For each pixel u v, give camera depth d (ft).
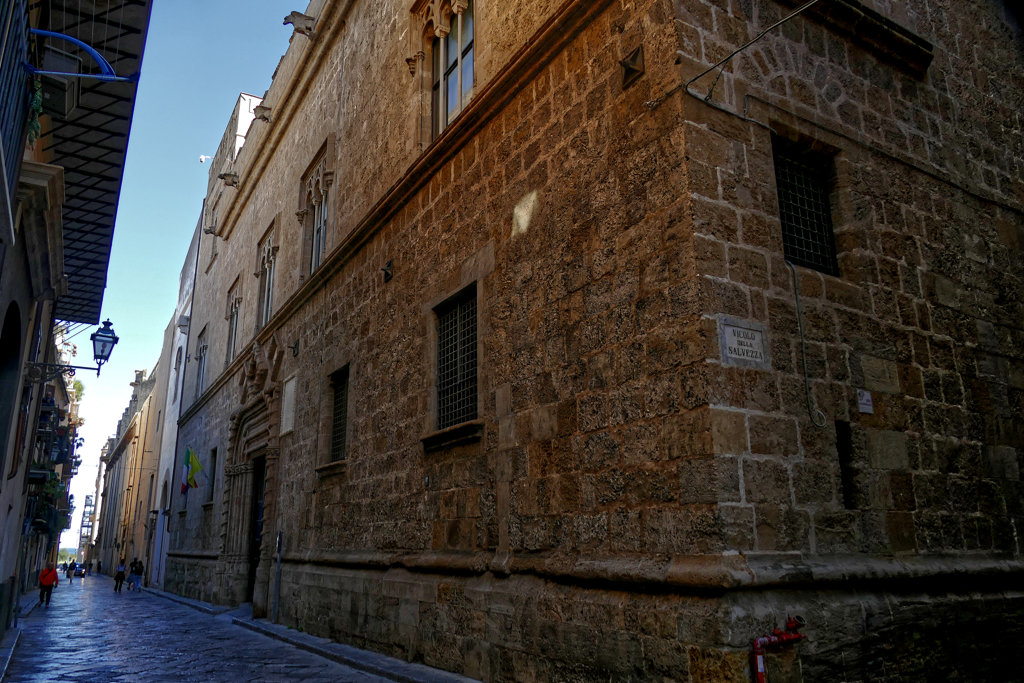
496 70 30.63
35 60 23.73
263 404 58.49
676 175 19.35
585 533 20.76
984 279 26.13
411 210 36.14
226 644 39.93
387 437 35.32
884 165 24.16
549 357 23.72
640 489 18.95
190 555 81.41
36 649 38.81
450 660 26.32
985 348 25.08
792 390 18.99
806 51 23.15
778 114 21.56
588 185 23.07
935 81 27.58
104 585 154.40
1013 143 29.86
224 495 67.00
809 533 17.95
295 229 58.18
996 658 20.54
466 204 30.89
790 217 21.81
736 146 20.20
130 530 170.91
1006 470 24.00
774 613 16.24
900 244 23.61
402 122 39.73
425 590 28.81
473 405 28.99
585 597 19.92
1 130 16.10
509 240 27.14
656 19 21.03
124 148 35.24
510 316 26.37
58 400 120.88
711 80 20.34
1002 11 32.35
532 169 26.35
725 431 17.28
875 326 21.83
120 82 30.94
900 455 21.02
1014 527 23.39
